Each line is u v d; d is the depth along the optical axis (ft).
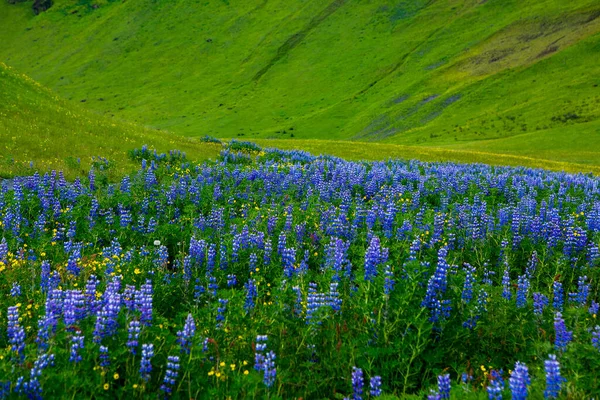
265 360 19.27
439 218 41.65
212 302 28.58
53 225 45.91
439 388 18.51
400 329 22.95
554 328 23.86
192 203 54.24
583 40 638.12
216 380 19.57
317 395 20.44
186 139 137.59
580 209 55.21
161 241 41.24
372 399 19.57
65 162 78.33
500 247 38.78
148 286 22.33
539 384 18.66
